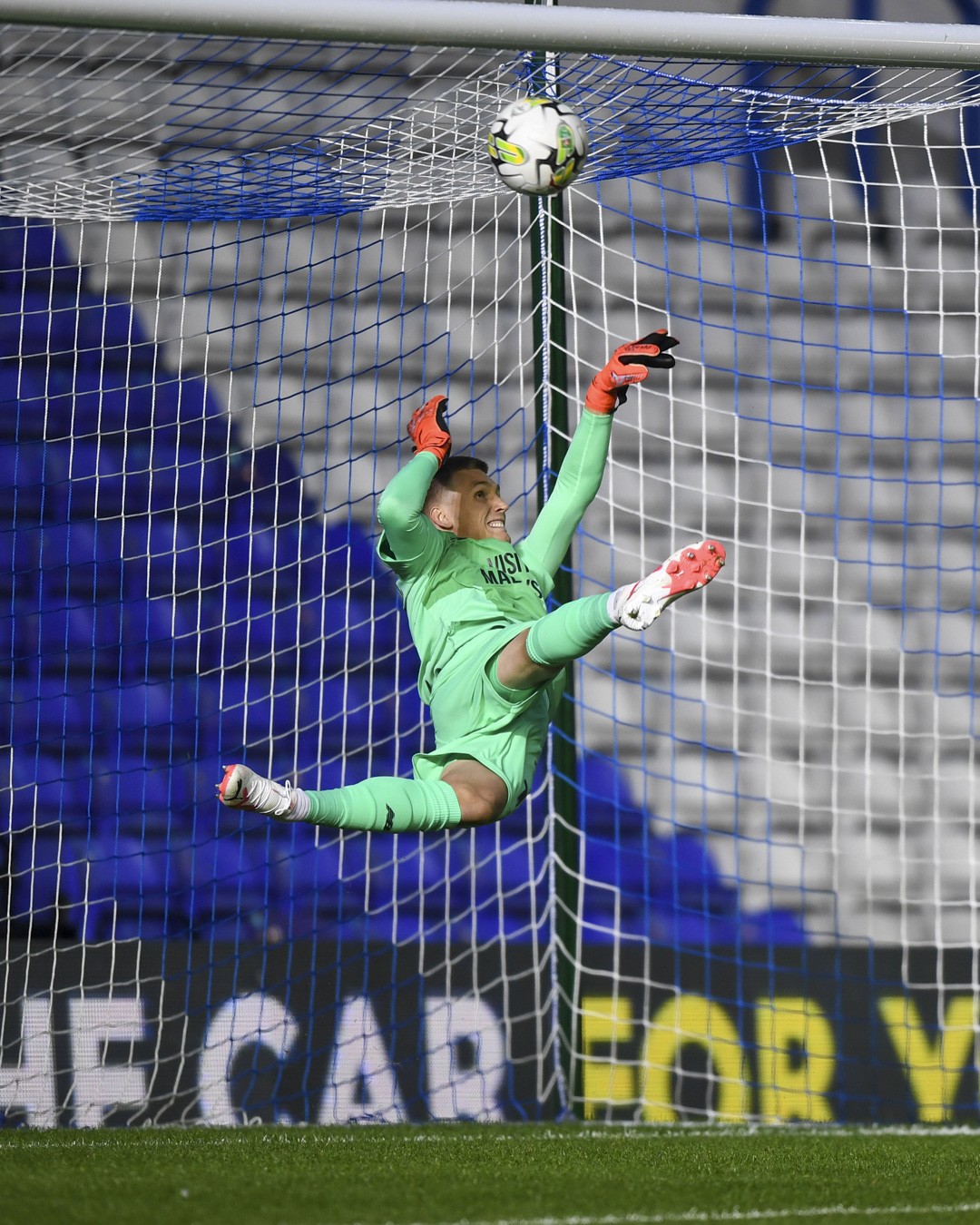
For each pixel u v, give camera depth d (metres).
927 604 27.75
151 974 20.97
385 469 26.70
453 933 25.12
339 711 25.77
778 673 27.19
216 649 25.94
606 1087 21.30
